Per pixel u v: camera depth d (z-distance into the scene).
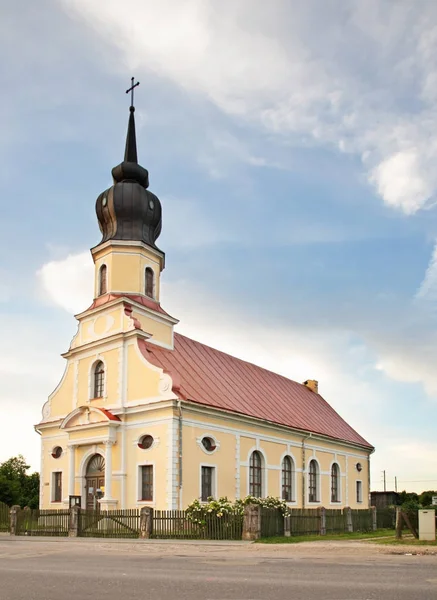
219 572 12.80
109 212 38.16
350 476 51.19
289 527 27.81
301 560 15.70
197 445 32.81
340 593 9.90
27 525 30.39
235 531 25.81
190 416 32.69
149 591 10.18
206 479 33.38
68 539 26.14
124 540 25.11
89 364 36.38
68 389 37.66
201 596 9.66
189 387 34.69
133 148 40.78
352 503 50.75
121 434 33.06
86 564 14.70
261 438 38.91
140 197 38.28
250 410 38.59
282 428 40.91
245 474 36.66
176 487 30.73
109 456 32.62
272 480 39.38
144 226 38.41
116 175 39.66
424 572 12.68
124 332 34.53
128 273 37.19
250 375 47.25
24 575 12.39
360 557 16.69
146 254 38.00
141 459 32.09
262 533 25.84
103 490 32.91
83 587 10.66
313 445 45.62
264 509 26.41
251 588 10.45
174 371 35.66
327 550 19.38
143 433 32.41
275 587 10.55
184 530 26.45
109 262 37.47
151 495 31.45
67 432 35.06
